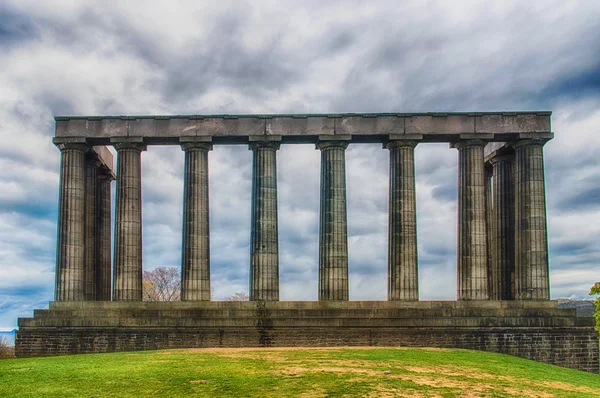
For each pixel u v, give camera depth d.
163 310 40.47
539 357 39.62
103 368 26.59
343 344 39.34
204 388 22.33
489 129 43.62
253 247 42.44
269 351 33.59
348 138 43.25
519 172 44.09
